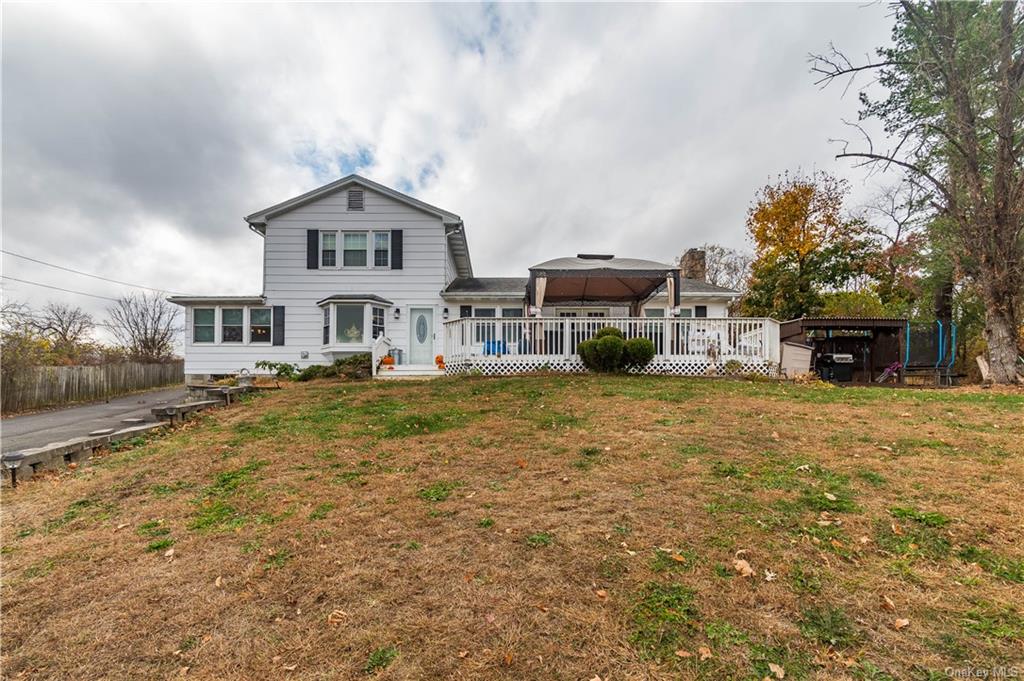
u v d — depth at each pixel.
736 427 5.35
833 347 12.95
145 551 2.96
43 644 2.12
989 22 9.53
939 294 14.45
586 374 10.59
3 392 12.26
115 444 5.58
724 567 2.50
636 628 2.06
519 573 2.53
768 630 2.03
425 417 6.39
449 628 2.12
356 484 3.98
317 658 1.97
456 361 11.74
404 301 15.38
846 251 19.30
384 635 2.09
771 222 20.98
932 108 10.59
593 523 3.06
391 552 2.82
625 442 4.84
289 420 6.59
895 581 2.34
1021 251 9.95
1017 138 9.81
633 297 15.42
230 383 11.66
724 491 3.47
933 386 10.50
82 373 15.20
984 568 2.43
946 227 11.52
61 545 3.06
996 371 10.14
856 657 1.85
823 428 5.27
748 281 24.97
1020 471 3.74
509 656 1.92
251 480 4.18
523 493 3.63
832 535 2.80
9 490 4.12
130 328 31.83
